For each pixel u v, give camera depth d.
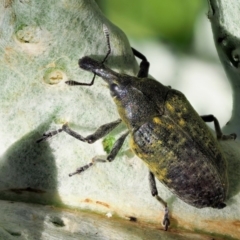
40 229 0.13
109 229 0.13
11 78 0.13
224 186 0.13
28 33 0.13
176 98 0.13
